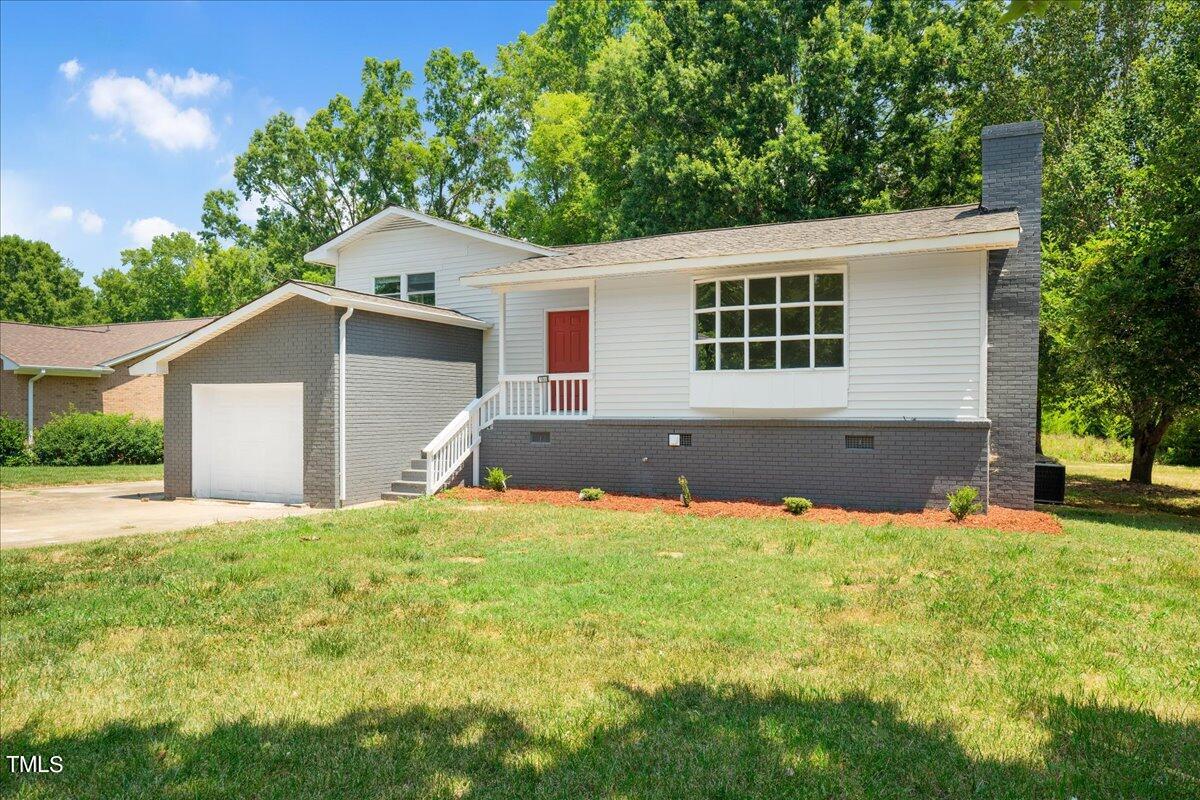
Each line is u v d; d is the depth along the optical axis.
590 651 5.03
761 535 9.45
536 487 14.62
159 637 5.43
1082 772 3.38
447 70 39.66
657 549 8.59
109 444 23.44
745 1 25.17
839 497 12.26
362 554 8.34
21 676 4.65
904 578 7.12
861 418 12.12
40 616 5.96
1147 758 3.54
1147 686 4.42
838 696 4.25
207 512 12.80
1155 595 6.43
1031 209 12.02
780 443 12.71
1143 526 11.07
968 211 12.47
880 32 25.86
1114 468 24.77
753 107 24.67
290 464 14.02
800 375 12.41
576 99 35.19
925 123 24.70
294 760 3.51
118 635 5.51
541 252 16.47
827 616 5.83
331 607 6.18
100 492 16.41
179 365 15.07
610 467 14.02
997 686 4.39
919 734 3.76
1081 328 14.19
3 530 10.93
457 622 5.74
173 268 65.75
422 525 10.35
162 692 4.40
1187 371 12.96
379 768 3.41
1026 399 11.81
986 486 11.30
